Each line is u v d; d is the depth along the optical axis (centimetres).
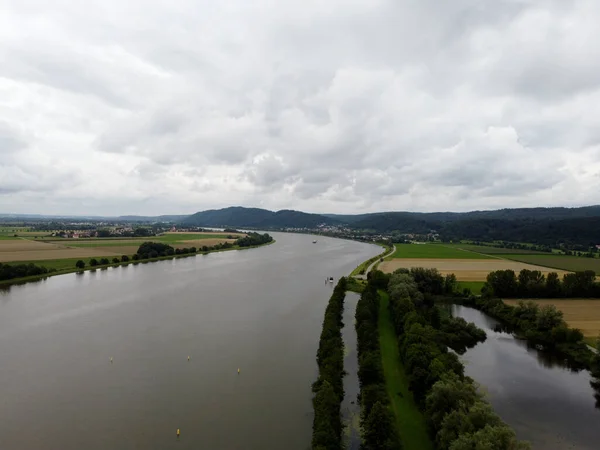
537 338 8431
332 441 4175
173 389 5934
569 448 4672
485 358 7388
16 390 5872
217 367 6706
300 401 5616
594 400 5822
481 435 3659
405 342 6650
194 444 4609
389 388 5750
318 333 8488
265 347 7638
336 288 11081
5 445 4575
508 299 11688
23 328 8662
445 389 4638
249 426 4981
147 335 8256
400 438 4544
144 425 4988
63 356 7119
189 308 10450
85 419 5119
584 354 7306
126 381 6178
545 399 5831
